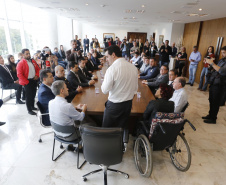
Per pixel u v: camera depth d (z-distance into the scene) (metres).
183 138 2.15
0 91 4.89
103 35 16.94
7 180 2.00
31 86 3.66
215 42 6.10
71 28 10.73
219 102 3.38
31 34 8.63
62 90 2.01
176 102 2.42
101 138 1.58
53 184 1.97
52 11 6.58
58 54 8.78
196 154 2.56
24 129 3.11
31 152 2.49
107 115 1.98
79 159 2.38
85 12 6.58
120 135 1.58
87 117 2.67
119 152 1.69
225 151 2.66
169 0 3.71
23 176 2.07
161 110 1.95
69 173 2.14
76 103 2.57
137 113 2.30
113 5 4.73
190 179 2.10
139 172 2.17
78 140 2.13
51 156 2.42
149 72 4.27
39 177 2.06
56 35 9.84
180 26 9.13
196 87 6.37
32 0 4.46
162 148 2.13
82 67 4.07
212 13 5.05
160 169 2.24
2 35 6.14
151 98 2.84
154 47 10.03
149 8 4.89
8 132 3.00
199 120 3.67
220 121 3.65
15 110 3.91
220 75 3.20
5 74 4.11
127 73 1.79
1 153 2.45
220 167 2.32
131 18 8.01
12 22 6.79
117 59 1.80
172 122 1.84
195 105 4.52
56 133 2.13
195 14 5.48
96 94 3.00
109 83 1.77
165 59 7.94
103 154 1.67
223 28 5.66
